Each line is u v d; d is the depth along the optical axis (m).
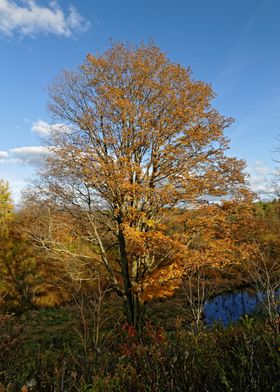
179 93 12.80
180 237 11.43
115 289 12.91
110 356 3.92
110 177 11.13
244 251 10.73
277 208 18.20
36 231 13.41
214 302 17.14
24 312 16.86
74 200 12.81
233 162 12.45
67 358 4.33
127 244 12.03
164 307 17.06
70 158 11.66
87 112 12.37
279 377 2.79
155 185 12.23
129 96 12.91
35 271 19.56
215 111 13.16
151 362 3.05
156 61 13.11
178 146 12.19
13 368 4.10
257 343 3.49
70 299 18.47
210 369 2.95
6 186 23.45
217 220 11.81
